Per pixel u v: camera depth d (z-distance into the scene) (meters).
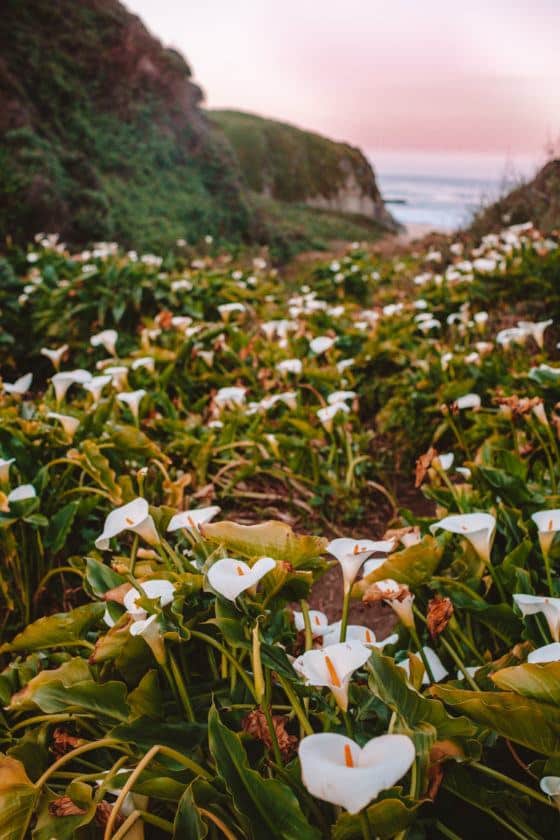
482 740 1.68
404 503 4.37
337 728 1.62
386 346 5.62
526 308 6.15
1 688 2.06
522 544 2.20
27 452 3.27
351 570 1.71
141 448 3.31
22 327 7.60
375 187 66.00
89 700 1.72
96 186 18.14
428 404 4.64
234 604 1.67
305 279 11.88
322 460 4.41
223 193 23.95
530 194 10.61
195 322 6.87
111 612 1.89
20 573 2.90
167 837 1.67
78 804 1.52
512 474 2.88
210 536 1.83
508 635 2.13
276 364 5.45
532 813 1.57
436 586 2.16
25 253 11.01
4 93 17.66
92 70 21.45
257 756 1.66
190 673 1.95
